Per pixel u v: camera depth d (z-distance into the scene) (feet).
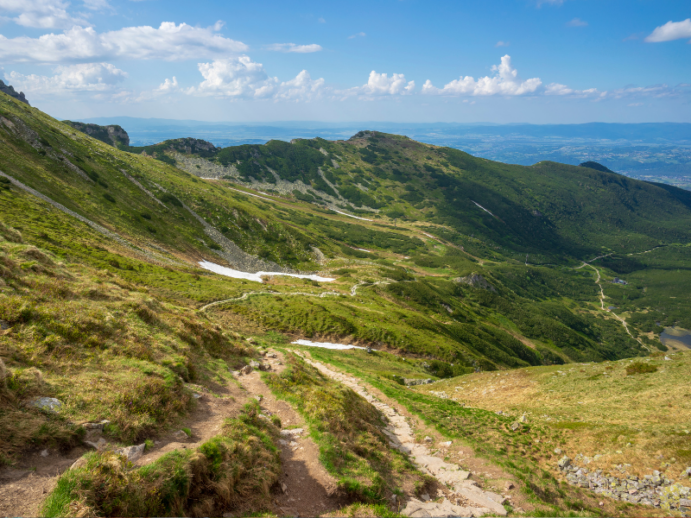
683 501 59.82
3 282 62.85
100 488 32.22
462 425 95.71
